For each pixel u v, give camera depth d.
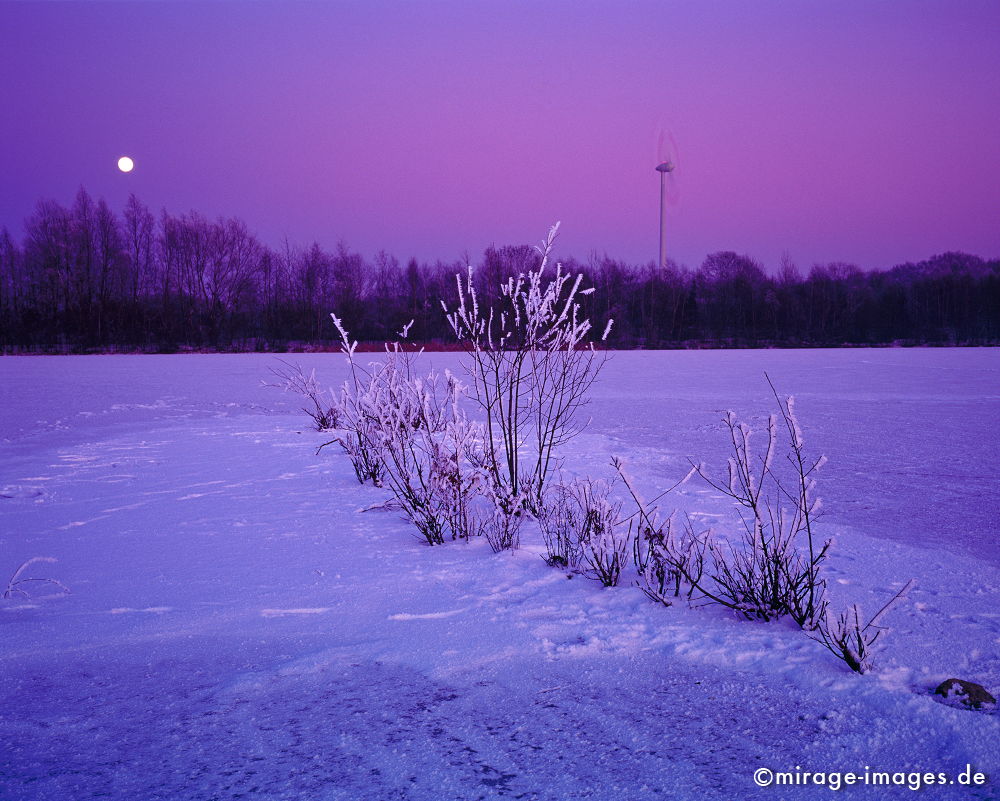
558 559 4.96
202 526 6.09
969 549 5.38
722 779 2.45
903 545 5.47
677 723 2.83
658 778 2.46
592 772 2.50
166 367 34.09
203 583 4.56
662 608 4.08
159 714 2.91
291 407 16.94
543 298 6.45
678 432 11.95
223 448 10.70
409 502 6.59
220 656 3.47
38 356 49.00
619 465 4.62
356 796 2.36
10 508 6.88
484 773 2.50
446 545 5.49
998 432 11.91
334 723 2.84
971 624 3.80
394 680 3.21
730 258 75.81
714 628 3.78
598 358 39.47
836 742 2.68
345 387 8.05
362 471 8.34
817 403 16.62
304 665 3.35
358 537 5.71
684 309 69.19
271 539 5.65
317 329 64.00
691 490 7.42
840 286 72.44
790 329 70.19
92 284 60.06
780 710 2.92
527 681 3.20
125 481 8.20
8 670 3.32
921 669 3.26
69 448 10.78
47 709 2.96
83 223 60.09
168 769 2.52
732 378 25.00
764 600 4.00
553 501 6.43
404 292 67.81
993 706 2.90
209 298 63.16
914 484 7.87
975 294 72.00
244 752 2.63
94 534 5.87
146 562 5.05
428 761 2.57
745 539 4.70
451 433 6.09
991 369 29.33
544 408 14.53
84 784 2.43
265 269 65.25
